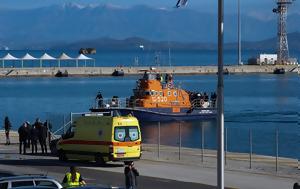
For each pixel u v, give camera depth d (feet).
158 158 235.61
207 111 476.95
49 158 233.55
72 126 222.89
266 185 176.24
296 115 533.14
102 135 211.00
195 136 399.24
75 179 141.38
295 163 226.79
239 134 399.65
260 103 655.76
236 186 174.29
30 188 93.45
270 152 316.19
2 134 332.60
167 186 174.50
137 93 467.93
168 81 478.18
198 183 179.63
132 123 212.02
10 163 219.41
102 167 210.59
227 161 229.86
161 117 464.65
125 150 209.77
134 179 156.46
